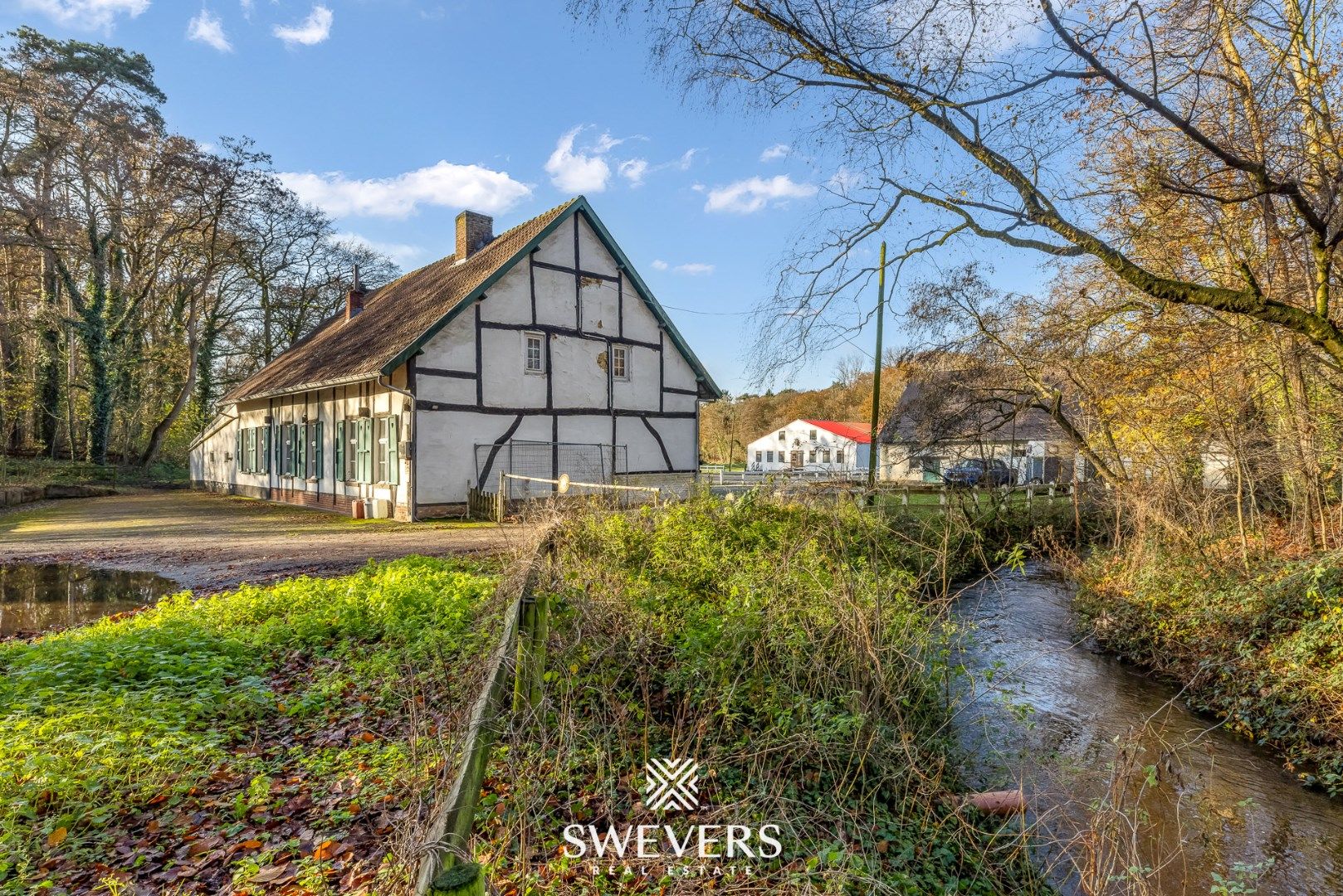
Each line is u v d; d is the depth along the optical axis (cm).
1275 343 881
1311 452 882
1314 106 672
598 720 443
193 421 3706
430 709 471
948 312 1304
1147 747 590
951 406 1405
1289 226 795
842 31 663
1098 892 343
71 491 2583
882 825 402
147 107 2819
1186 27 657
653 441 2128
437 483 1678
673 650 567
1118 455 1230
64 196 2869
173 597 820
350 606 736
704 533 869
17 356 3080
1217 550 935
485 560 1016
